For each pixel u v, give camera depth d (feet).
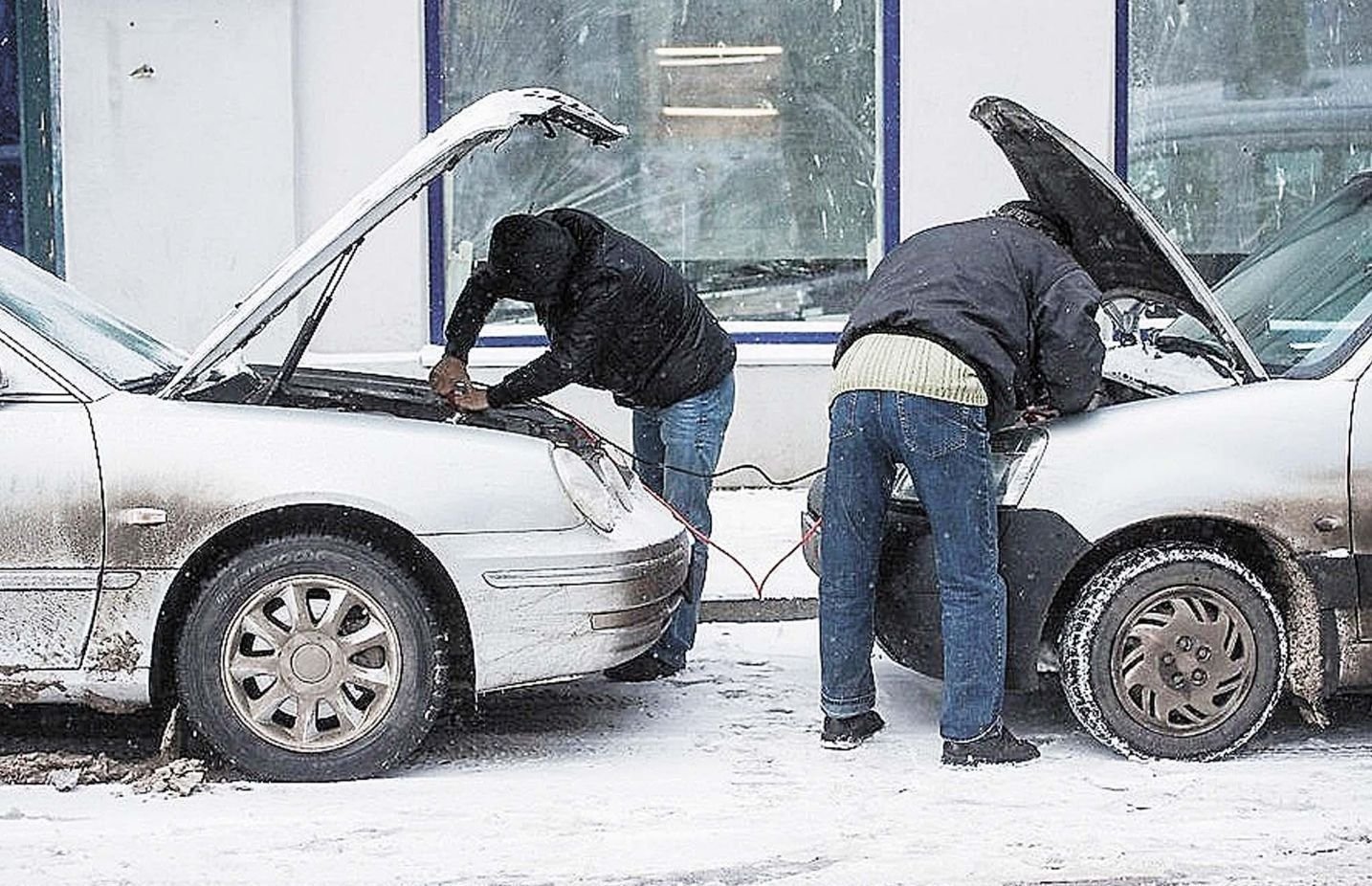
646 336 22.97
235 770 19.88
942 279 20.10
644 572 19.99
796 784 19.58
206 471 19.01
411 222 36.45
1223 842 17.58
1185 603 20.20
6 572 18.90
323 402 22.16
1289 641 20.62
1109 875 16.69
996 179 36.91
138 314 36.50
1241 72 37.88
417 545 19.67
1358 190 24.35
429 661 19.49
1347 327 21.36
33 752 20.67
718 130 37.99
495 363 36.50
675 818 18.35
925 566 20.59
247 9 35.99
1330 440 20.12
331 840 17.62
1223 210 38.09
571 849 17.39
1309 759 20.52
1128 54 37.70
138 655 19.08
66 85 36.06
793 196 38.06
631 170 38.06
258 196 36.35
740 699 23.44
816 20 37.73
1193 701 20.27
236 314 19.67
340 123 36.42
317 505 19.21
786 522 33.32
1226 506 19.98
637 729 21.95
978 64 36.70
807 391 36.96
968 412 19.70
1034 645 20.24
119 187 36.27
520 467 19.66
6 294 20.92
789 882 16.51
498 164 37.76
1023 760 20.27
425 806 18.70
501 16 37.50
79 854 17.20
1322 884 16.44
